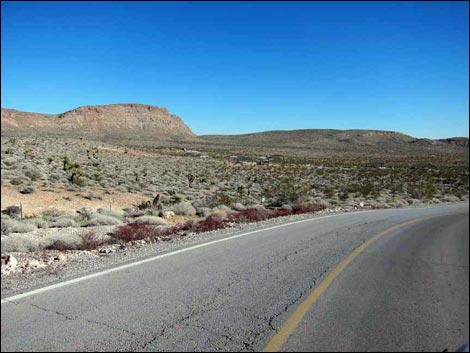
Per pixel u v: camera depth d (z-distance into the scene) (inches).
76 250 401.1
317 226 605.3
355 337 188.7
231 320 203.5
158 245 420.5
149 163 2566.4
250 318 207.3
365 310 225.5
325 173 2760.8
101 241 442.9
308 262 346.0
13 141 2370.8
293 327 197.5
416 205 1226.6
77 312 207.0
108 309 212.5
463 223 693.9
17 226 548.7
